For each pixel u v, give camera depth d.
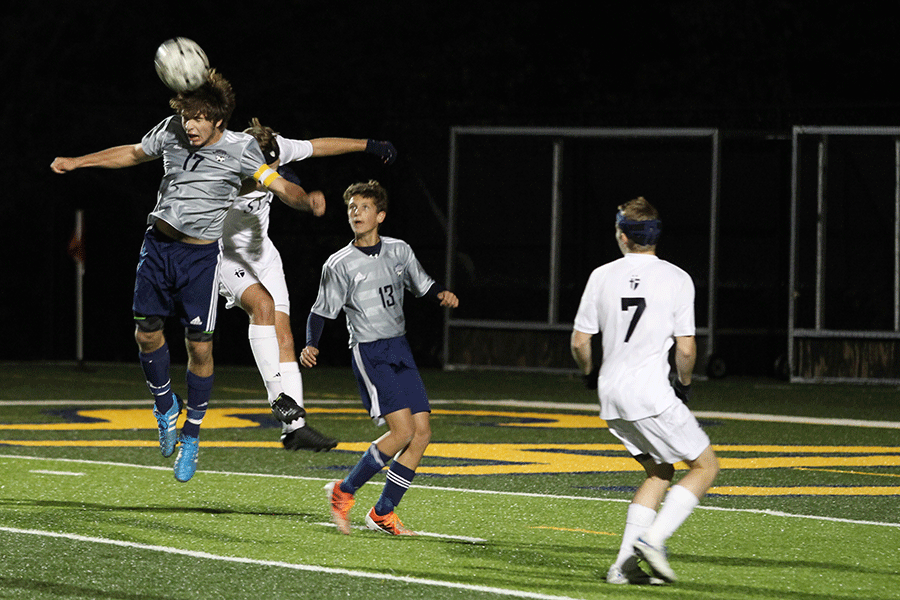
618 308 15.12
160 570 15.30
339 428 31.78
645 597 14.39
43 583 14.56
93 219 58.50
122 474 23.38
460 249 51.22
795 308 46.88
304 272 56.53
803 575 15.67
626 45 59.94
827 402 40.16
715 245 46.47
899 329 46.09
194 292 18.45
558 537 18.00
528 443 29.25
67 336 57.62
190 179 17.84
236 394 41.16
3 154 59.50
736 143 50.09
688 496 14.77
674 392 15.37
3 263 58.59
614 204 50.28
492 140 50.75
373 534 17.91
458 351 50.44
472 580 15.06
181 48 17.30
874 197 48.66
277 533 17.83
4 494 20.80
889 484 23.55
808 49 58.56
